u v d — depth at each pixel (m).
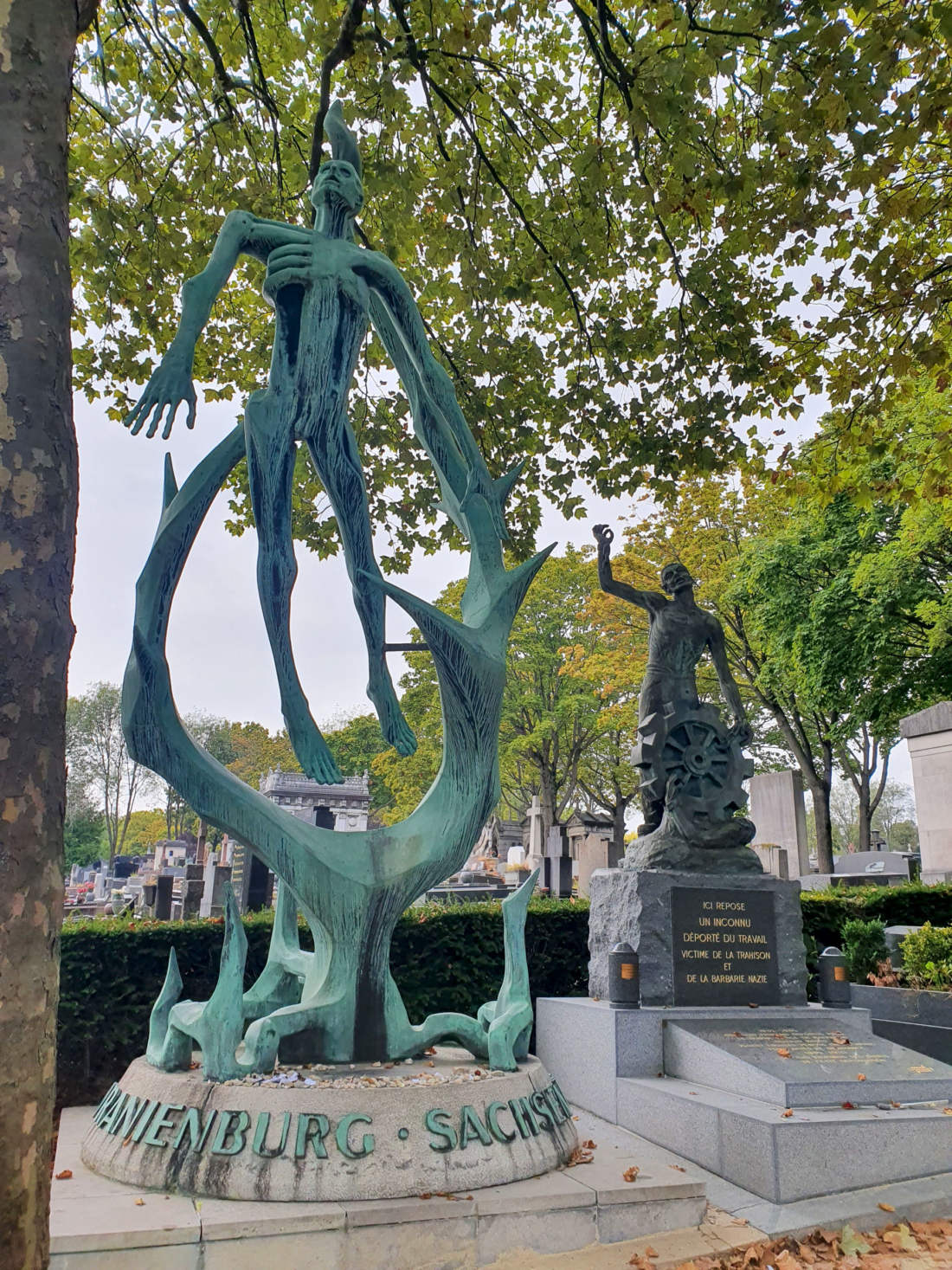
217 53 8.91
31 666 2.23
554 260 10.35
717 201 8.65
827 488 10.94
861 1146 5.52
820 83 7.41
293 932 6.07
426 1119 4.38
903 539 18.86
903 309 9.98
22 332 2.39
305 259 6.03
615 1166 4.87
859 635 21.53
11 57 2.52
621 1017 7.32
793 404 10.48
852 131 7.61
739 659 26.75
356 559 6.18
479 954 9.10
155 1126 4.45
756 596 24.38
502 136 10.36
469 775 5.75
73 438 2.49
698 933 8.12
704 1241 4.51
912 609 21.08
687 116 7.95
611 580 9.91
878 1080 6.11
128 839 70.75
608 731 33.88
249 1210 3.93
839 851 65.62
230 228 5.93
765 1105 5.98
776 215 8.77
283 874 5.34
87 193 10.02
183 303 5.57
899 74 8.72
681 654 9.63
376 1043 5.26
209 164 9.62
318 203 6.39
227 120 9.50
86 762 60.47
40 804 2.19
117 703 61.41
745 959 8.19
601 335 10.93
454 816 5.66
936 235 10.06
